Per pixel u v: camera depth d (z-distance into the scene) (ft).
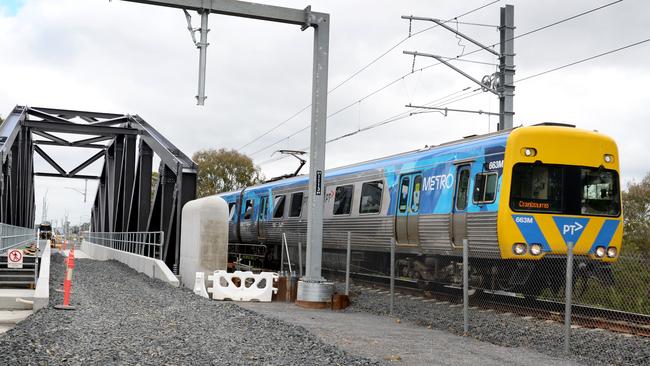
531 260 42.11
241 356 26.30
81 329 32.48
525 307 41.98
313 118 48.85
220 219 56.59
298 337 30.73
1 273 55.93
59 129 102.73
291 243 76.89
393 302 45.98
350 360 25.80
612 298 41.93
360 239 60.80
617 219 43.86
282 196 80.28
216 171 192.95
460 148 47.42
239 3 47.21
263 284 57.31
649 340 31.53
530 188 42.19
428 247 50.44
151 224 81.66
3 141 80.07
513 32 70.44
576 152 43.14
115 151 117.50
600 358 28.99
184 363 24.73
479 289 45.62
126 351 26.71
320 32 48.80
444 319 39.70
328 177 68.74
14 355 25.27
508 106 69.41
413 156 54.13
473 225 44.78
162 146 77.41
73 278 65.57
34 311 42.11
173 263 71.72
